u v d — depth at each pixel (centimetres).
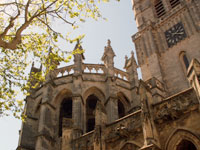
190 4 5331
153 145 2073
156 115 2339
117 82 4534
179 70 4803
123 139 2536
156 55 5212
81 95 4016
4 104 2158
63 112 4719
